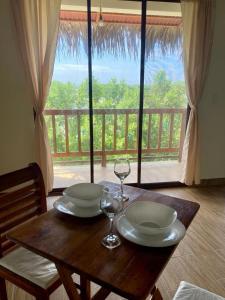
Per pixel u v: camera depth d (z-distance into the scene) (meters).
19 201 1.37
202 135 3.19
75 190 1.30
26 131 2.80
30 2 2.43
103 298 1.23
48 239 0.99
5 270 1.25
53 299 1.60
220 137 3.25
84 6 2.77
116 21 2.88
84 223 1.10
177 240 0.98
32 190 1.45
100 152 3.47
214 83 3.04
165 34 3.00
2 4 2.42
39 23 2.48
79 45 2.88
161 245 0.94
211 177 3.38
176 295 1.11
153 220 1.09
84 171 3.53
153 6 2.85
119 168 1.40
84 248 0.94
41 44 2.54
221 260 1.97
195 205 1.30
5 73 2.59
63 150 3.40
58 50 2.86
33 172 1.46
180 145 3.54
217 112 3.15
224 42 2.93
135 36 2.95
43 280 1.17
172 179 3.42
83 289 1.37
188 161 3.13
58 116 3.19
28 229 1.06
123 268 0.84
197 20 2.73
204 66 2.88
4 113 2.70
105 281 0.78
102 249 0.93
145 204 1.15
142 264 0.86
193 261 1.96
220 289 1.69
